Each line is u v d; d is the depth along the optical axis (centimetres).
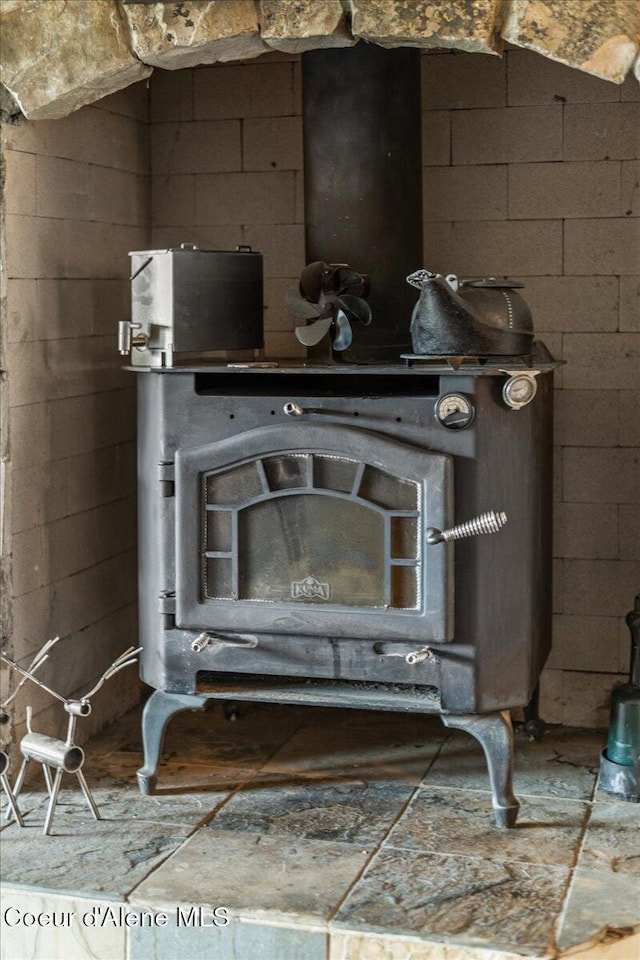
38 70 301
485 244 365
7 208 310
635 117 350
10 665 311
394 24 279
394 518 292
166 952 259
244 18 286
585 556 364
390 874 272
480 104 361
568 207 357
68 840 290
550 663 370
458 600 292
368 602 296
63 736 345
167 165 390
